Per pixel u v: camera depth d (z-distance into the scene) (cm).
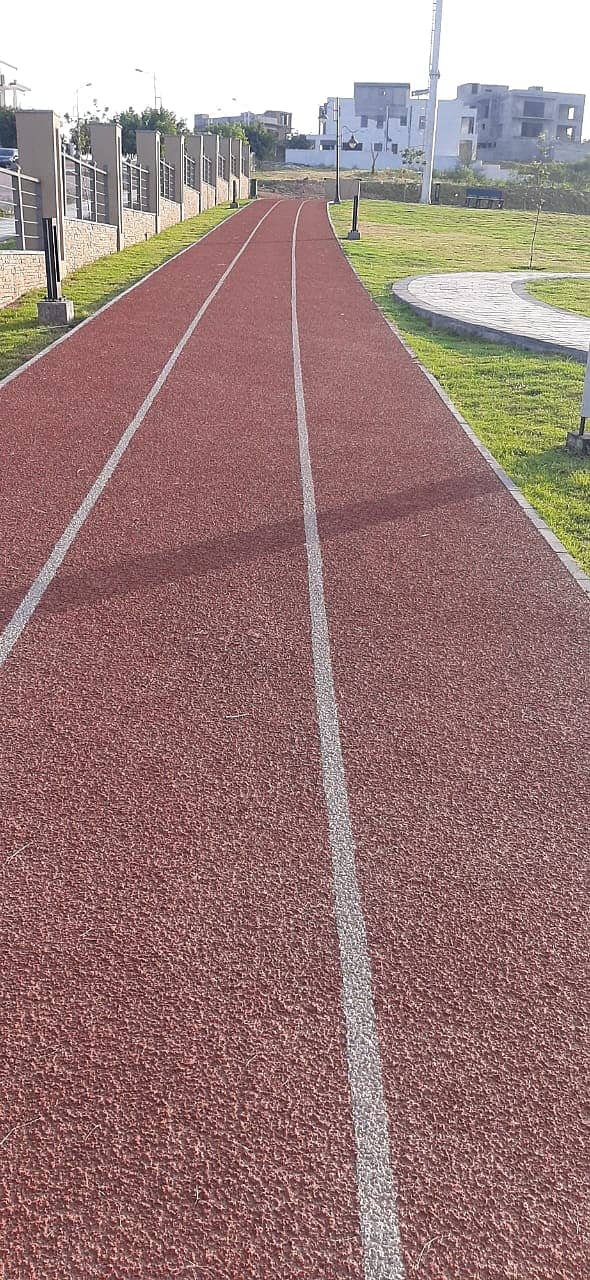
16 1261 224
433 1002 297
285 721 445
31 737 425
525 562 643
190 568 615
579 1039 286
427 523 713
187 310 1689
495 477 828
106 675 480
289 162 9750
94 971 303
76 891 335
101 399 1064
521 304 1889
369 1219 235
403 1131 257
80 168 2298
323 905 333
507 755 424
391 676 489
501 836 371
